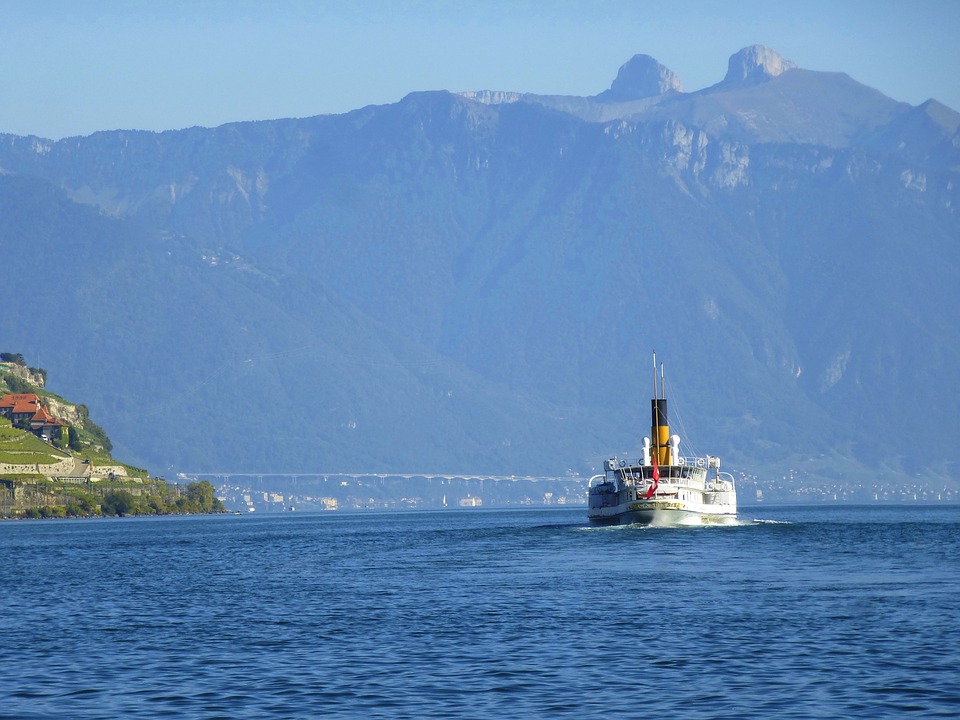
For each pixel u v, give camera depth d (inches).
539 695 3966.5
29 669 4507.9
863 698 3843.5
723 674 4217.5
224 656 4719.5
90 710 3860.7
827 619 5324.8
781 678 4138.8
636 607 5856.3
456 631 5196.9
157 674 4384.8
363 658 4616.1
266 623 5585.6
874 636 4852.4
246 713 3796.8
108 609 6343.5
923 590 6387.8
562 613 5684.1
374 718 3718.0
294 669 4431.6
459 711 3784.5
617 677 4202.8
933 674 4133.9
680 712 3730.3
